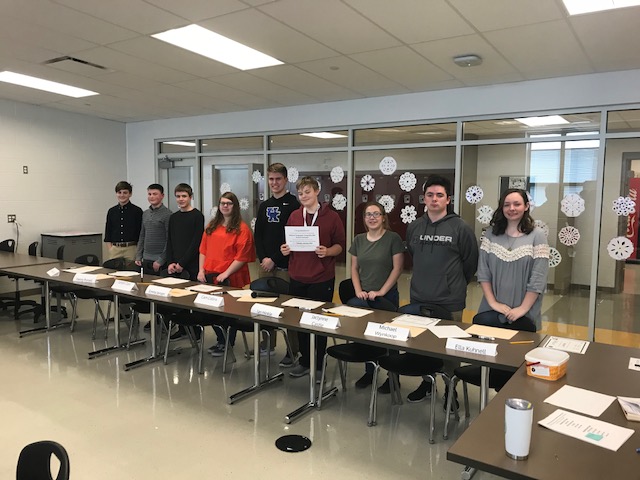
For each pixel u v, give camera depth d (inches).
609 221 176.9
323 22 128.5
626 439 57.4
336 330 106.1
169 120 287.3
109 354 169.3
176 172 290.4
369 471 98.3
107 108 257.8
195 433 113.3
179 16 126.2
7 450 104.5
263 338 171.2
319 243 145.3
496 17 123.1
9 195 250.1
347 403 131.9
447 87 196.7
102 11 123.8
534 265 110.3
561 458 53.1
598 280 180.4
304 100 227.6
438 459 103.3
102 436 111.2
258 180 260.2
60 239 259.4
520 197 110.9
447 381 112.2
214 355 167.9
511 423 53.0
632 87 165.3
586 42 139.0
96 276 166.6
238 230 162.9
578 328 184.5
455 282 122.3
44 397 132.3
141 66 173.9
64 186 274.4
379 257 135.5
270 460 101.9
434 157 208.8
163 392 136.9
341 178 233.3
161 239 196.7
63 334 193.6
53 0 117.4
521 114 186.5
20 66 176.7
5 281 240.5
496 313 113.2
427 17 124.0
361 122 222.2
